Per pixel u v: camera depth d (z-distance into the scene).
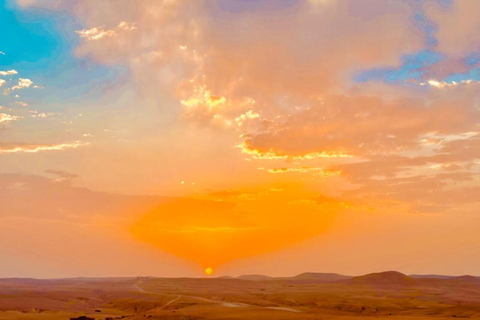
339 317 129.50
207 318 129.88
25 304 169.00
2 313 138.38
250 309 148.62
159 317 135.75
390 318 125.31
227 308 153.50
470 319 123.56
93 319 133.38
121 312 173.00
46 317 132.88
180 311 146.12
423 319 121.75
